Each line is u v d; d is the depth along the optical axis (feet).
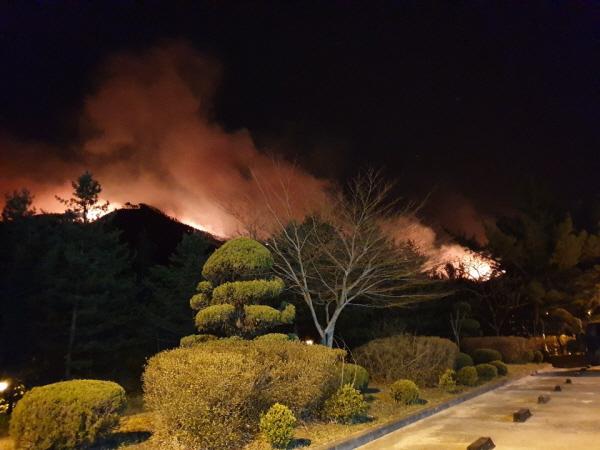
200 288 35.65
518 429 31.91
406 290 66.59
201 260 68.23
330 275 53.98
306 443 26.22
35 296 59.21
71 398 23.06
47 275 59.36
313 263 50.93
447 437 29.81
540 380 63.82
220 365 24.21
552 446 27.14
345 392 31.63
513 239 99.30
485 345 83.15
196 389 23.50
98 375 66.08
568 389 53.31
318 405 31.53
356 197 53.21
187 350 26.71
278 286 34.65
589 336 90.07
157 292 70.79
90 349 61.16
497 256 101.45
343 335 65.98
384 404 39.22
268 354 28.19
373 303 63.21
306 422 30.86
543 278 100.63
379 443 28.40
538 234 99.30
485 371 58.23
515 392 51.47
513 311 102.89
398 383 40.47
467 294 100.07
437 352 51.88
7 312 59.72
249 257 34.42
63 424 22.50
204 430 23.58
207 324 32.96
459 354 60.85
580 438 29.04
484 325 102.12
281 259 52.06
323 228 53.16
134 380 70.03
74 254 59.36
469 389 50.03
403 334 57.21
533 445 27.43
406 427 33.04
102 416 23.86
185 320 67.82
